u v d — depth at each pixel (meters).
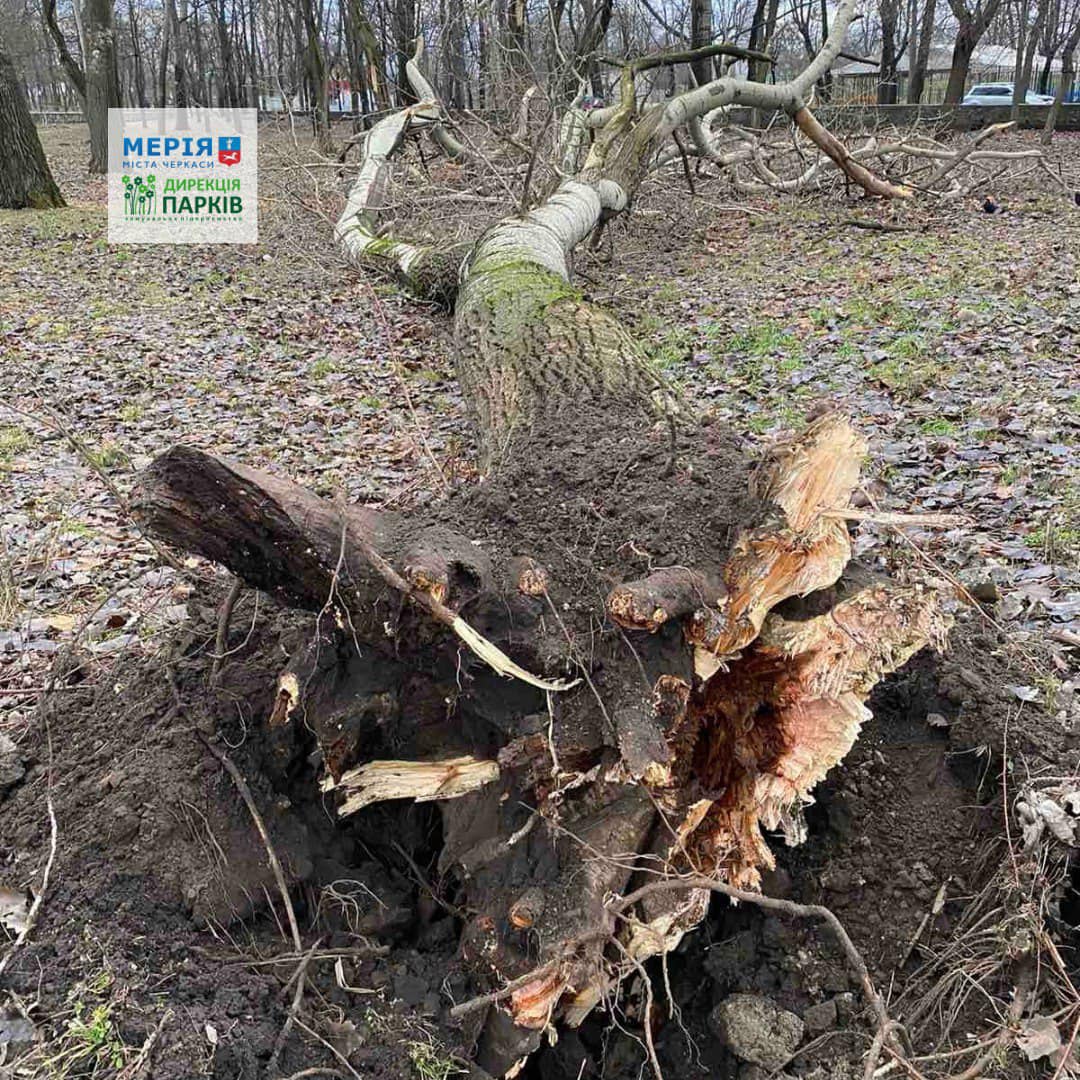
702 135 11.81
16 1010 2.04
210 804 2.43
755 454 2.90
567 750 2.21
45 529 4.86
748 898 2.01
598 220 10.02
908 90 29.33
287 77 32.88
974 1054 2.09
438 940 2.38
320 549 2.14
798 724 2.43
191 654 2.76
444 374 7.41
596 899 2.10
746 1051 2.22
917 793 2.61
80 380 7.49
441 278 9.01
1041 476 4.75
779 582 2.32
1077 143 18.55
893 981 2.33
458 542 2.30
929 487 4.74
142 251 12.50
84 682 3.12
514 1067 2.12
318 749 2.46
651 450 2.80
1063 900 2.32
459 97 18.06
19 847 2.43
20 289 10.47
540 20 15.16
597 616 2.31
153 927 2.24
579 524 2.55
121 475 5.65
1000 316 7.49
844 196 13.48
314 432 6.33
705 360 7.22
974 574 3.77
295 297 10.03
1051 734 2.61
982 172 14.75
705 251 11.27
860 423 5.64
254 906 2.35
